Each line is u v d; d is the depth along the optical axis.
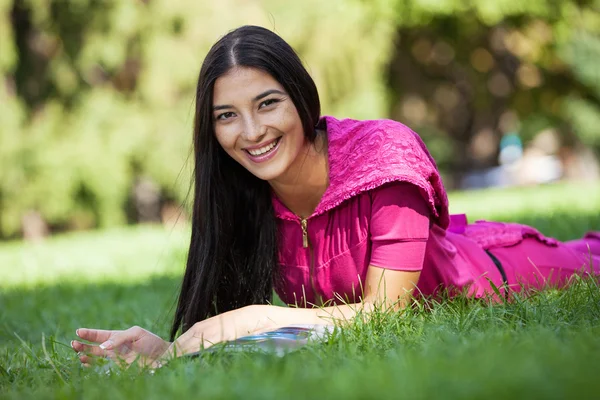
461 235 6.28
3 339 7.30
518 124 42.41
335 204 5.31
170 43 27.39
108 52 27.33
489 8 32.66
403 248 5.17
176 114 27.97
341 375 3.36
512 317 4.71
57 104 28.44
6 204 27.94
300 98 5.12
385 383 3.11
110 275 11.91
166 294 9.31
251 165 5.21
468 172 43.34
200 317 5.54
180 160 27.81
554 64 36.12
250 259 5.63
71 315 8.18
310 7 28.00
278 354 4.27
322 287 5.59
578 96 36.59
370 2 31.20
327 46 28.14
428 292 5.64
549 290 5.53
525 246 6.34
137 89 28.30
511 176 43.47
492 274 5.99
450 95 40.62
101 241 18.83
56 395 3.88
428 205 5.26
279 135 5.12
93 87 28.67
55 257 15.80
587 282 5.39
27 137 27.89
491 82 38.53
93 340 4.92
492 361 3.29
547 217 13.24
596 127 35.62
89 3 27.25
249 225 5.61
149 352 4.92
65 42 27.72
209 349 4.46
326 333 4.54
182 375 3.85
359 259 5.39
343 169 5.32
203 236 5.51
